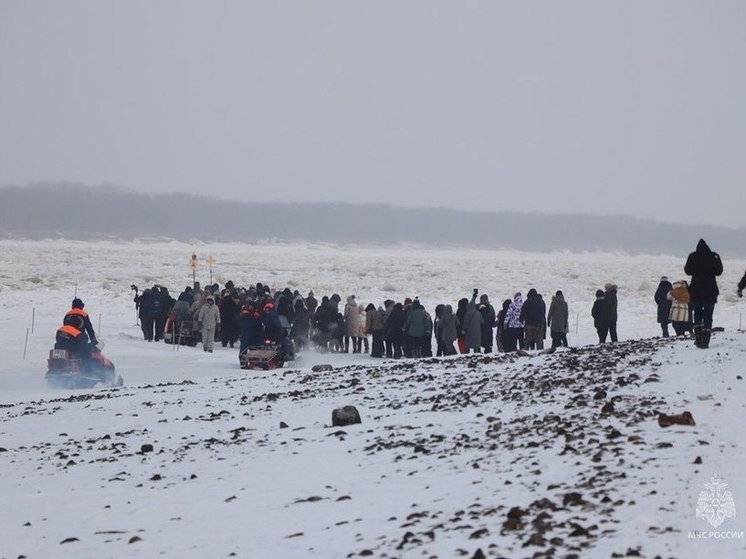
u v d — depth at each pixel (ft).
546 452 81.51
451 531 62.18
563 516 61.67
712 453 73.26
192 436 114.62
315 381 161.89
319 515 71.31
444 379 143.23
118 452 107.96
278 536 66.95
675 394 101.19
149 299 272.10
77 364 184.55
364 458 90.27
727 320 346.95
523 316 223.30
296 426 114.32
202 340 255.70
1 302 390.42
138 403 150.00
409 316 236.63
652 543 54.19
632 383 110.63
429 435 97.86
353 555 59.57
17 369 208.13
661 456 73.87
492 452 85.15
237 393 154.51
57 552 68.54
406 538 61.52
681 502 61.26
